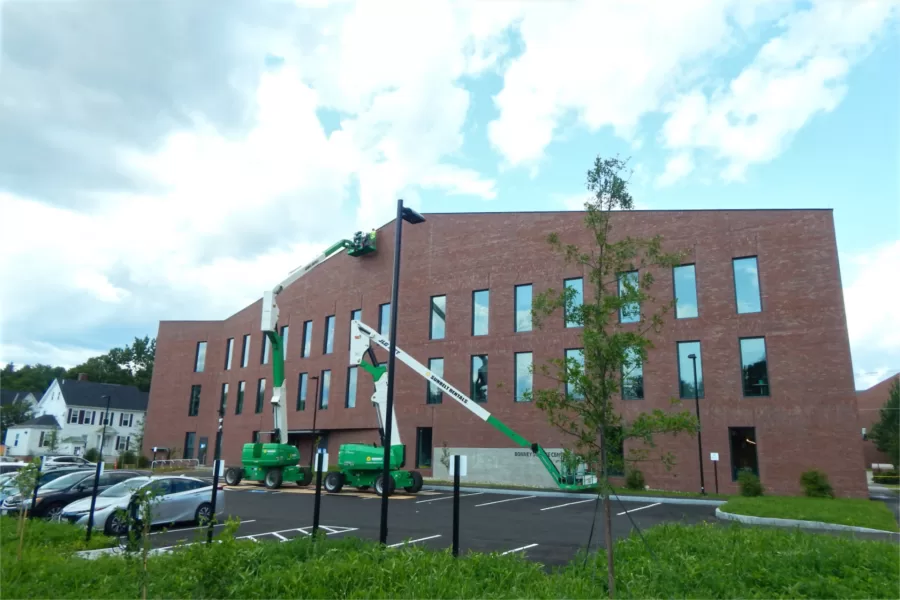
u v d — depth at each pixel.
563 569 9.62
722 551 9.62
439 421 33.34
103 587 8.20
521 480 30.03
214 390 51.16
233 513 18.75
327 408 39.50
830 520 15.79
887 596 7.53
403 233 37.56
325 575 7.95
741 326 26.09
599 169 8.98
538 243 32.16
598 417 7.82
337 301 40.69
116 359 103.69
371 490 26.59
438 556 9.09
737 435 25.64
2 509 17.95
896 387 54.59
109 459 63.50
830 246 25.02
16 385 91.75
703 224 27.62
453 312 34.25
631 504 21.56
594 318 8.08
